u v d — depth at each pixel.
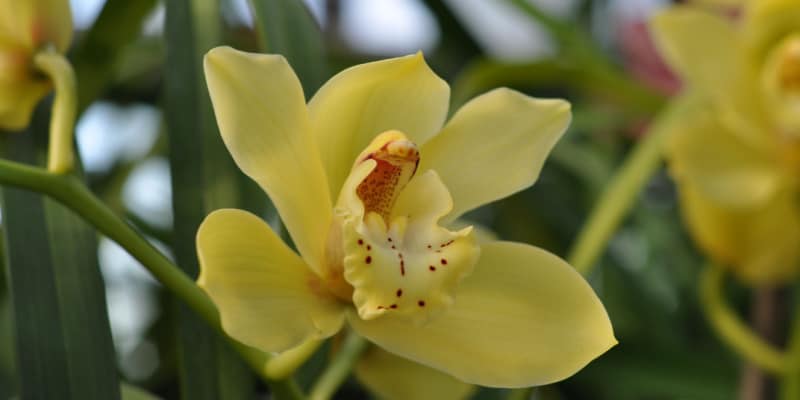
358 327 0.54
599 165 0.82
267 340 0.52
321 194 0.54
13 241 0.58
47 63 0.58
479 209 0.84
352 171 0.54
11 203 0.59
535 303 0.54
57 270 0.58
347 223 0.53
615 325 0.81
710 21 0.71
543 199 0.82
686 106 0.70
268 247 0.53
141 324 0.84
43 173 0.55
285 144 0.53
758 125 0.70
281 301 0.53
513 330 0.54
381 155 0.54
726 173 0.70
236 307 0.52
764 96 0.70
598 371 0.74
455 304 0.54
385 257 0.54
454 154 0.55
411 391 0.62
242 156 0.53
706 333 0.85
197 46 0.62
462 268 0.54
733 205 0.70
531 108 0.55
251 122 0.53
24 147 0.61
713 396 0.74
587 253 0.67
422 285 0.53
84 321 0.58
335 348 0.61
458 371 0.54
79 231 0.59
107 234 0.55
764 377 0.72
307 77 0.63
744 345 0.71
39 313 0.58
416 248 0.54
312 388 0.60
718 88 0.70
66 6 0.60
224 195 0.61
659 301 0.83
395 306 0.53
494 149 0.55
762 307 0.73
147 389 0.78
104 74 0.66
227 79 0.52
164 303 0.79
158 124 0.82
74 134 0.59
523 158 0.55
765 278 0.72
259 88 0.53
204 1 0.63
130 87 0.84
